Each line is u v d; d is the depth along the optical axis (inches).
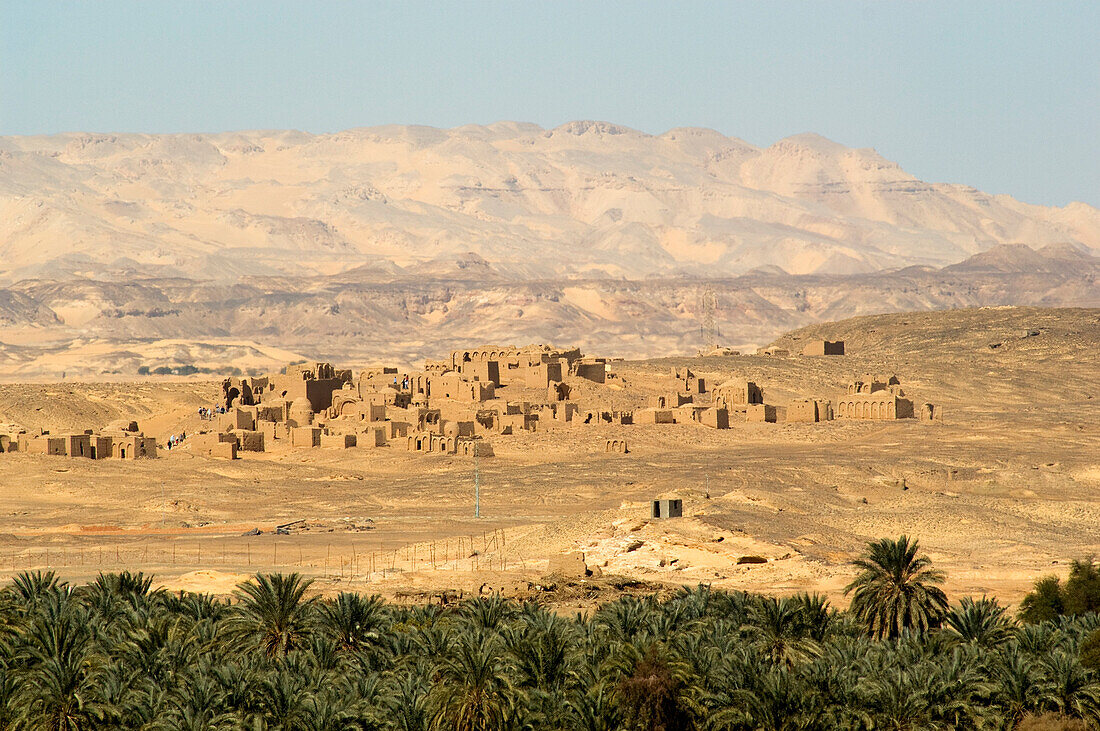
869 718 7623.0
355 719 7426.2
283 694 7539.4
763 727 7637.8
